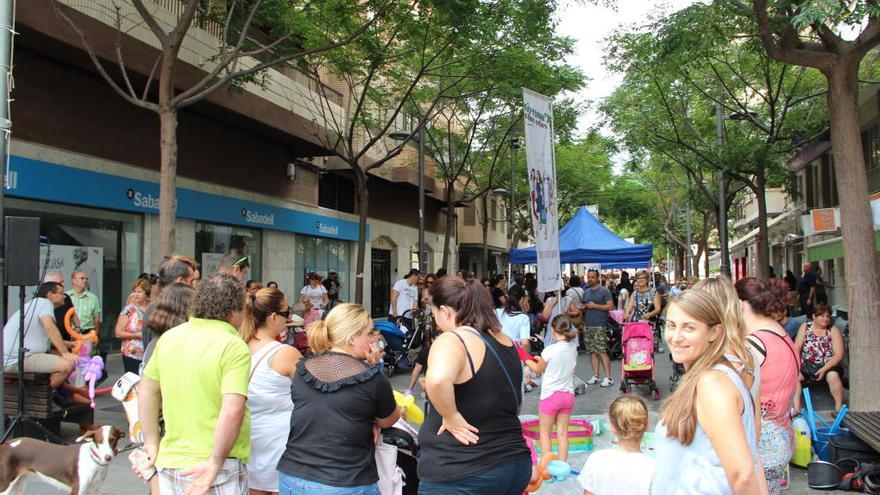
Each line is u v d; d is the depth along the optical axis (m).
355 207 25.61
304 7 14.16
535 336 15.49
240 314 3.68
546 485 6.09
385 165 25.22
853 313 7.96
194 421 3.42
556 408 6.53
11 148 11.20
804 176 28.16
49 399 7.20
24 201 11.77
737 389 2.38
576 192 33.91
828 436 6.58
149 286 8.32
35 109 11.73
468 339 3.24
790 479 6.34
